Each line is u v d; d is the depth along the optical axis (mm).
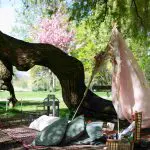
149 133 9672
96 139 8797
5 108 17750
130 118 10078
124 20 16672
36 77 43281
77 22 17516
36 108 16938
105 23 17250
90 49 25156
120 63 9867
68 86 12406
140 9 16453
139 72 10180
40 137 8742
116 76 9938
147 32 16656
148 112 9984
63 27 32188
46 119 10844
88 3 17062
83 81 12578
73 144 8711
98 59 10211
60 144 8656
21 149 8234
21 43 12039
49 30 32656
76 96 12359
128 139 7539
